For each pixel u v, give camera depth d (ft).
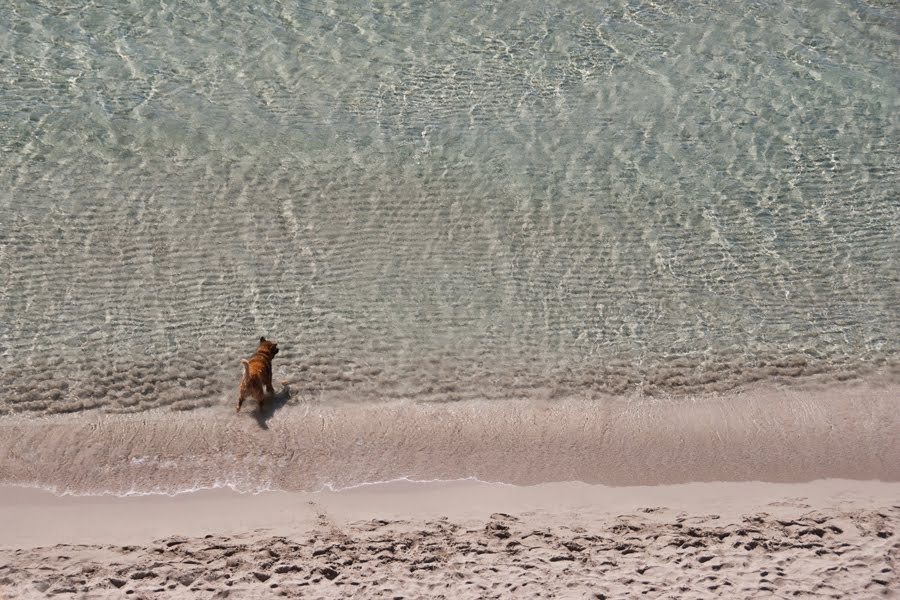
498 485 114.52
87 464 114.52
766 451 120.78
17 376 125.90
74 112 172.65
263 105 178.40
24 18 191.72
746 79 188.55
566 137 175.01
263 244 151.02
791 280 148.46
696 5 204.74
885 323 141.08
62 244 147.95
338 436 120.37
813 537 101.35
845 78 188.96
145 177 161.68
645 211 160.56
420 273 147.64
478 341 136.36
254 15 198.08
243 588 92.43
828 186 165.99
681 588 92.84
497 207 160.56
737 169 169.37
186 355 130.82
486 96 183.32
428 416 124.26
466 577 94.63
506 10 203.10
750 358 135.13
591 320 140.77
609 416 125.49
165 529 104.42
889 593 91.30
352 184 163.32
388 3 203.10
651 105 182.39
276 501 110.42
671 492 113.80
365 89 183.32
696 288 146.82
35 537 102.47
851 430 123.85
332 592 92.07
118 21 193.77
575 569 96.22
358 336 135.95
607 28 200.34
